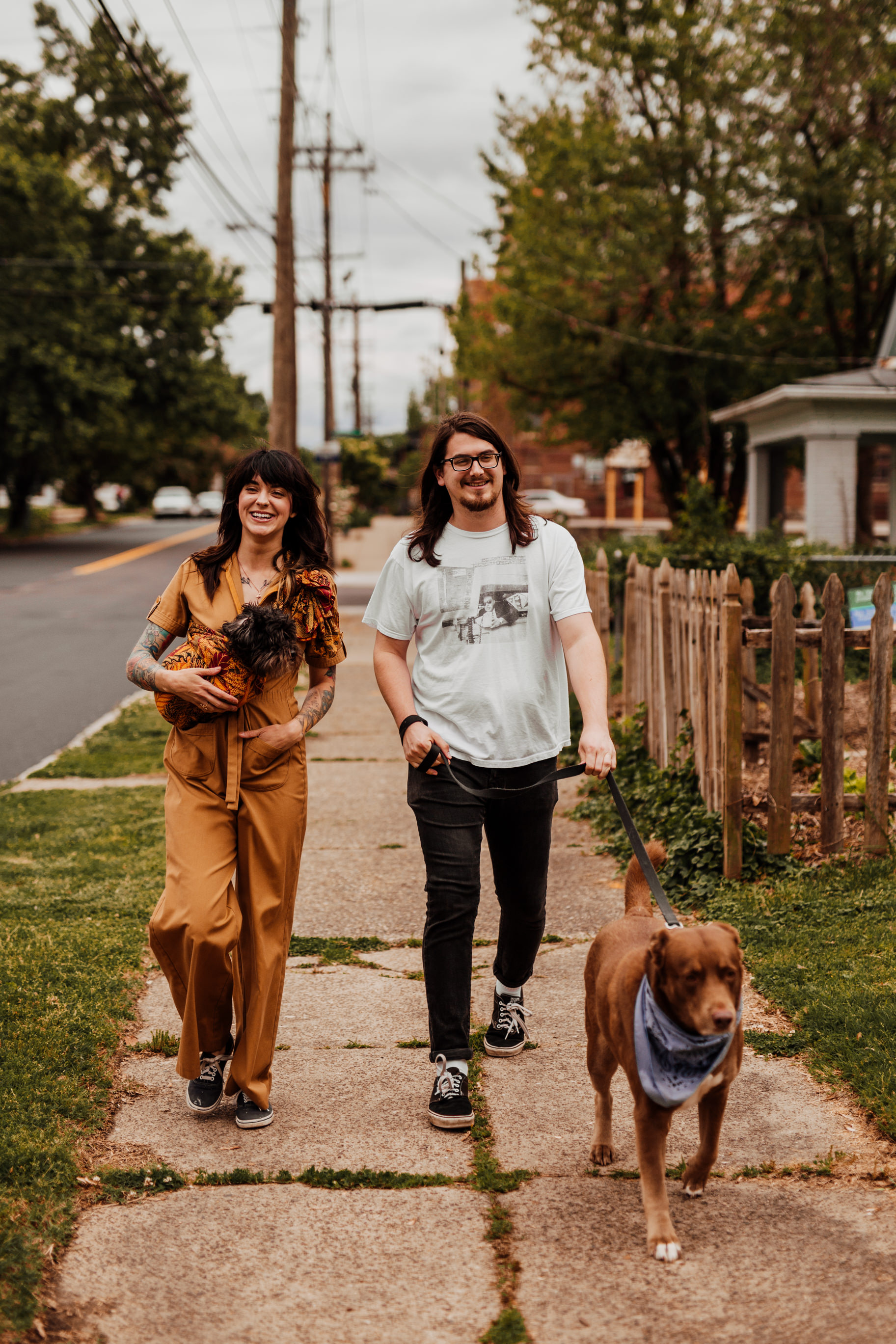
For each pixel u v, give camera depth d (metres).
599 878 5.83
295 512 3.56
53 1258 2.77
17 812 7.47
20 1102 3.44
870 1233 2.81
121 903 5.55
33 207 34.12
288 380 17.33
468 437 3.51
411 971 4.74
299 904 5.59
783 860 5.44
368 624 3.72
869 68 17.66
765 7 18.39
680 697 6.55
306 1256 2.80
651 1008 2.67
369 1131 3.42
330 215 30.58
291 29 16.47
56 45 39.59
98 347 34.53
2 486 41.91
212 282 38.34
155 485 70.25
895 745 7.20
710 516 13.84
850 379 15.88
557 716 3.67
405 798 7.75
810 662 7.44
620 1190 3.06
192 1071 3.37
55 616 20.33
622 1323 2.52
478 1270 2.73
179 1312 2.60
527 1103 3.58
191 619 3.53
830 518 15.85
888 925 4.69
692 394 21.19
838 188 18.28
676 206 19.58
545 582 3.60
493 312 22.69
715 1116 2.88
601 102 20.25
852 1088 3.51
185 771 3.41
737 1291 2.61
